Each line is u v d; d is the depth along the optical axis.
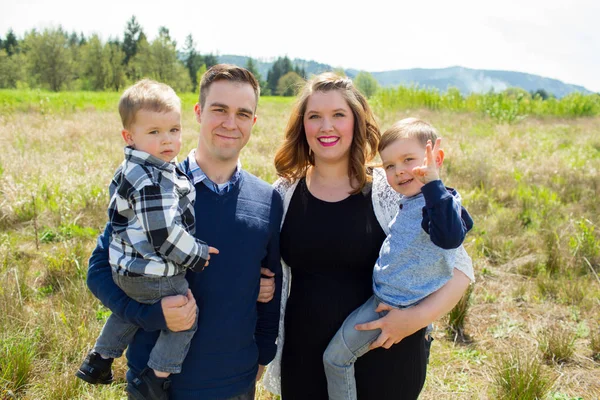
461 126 16.89
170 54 59.25
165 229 1.71
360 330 2.03
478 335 4.04
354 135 2.23
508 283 4.96
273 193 2.17
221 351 1.90
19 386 3.01
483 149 10.96
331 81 2.22
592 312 4.38
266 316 2.17
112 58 63.34
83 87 59.66
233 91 1.94
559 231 6.07
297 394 2.28
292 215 2.26
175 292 1.80
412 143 2.00
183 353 1.83
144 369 1.85
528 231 6.37
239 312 1.94
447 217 1.78
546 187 8.21
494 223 6.39
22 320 3.59
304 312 2.22
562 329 4.04
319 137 2.19
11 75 54.72
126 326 2.02
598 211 7.07
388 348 2.11
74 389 3.02
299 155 2.35
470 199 7.33
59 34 56.88
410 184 2.03
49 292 4.34
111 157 8.97
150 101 1.78
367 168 2.37
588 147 13.05
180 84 58.25
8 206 5.95
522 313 4.39
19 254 5.02
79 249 4.96
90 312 3.84
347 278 2.19
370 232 2.17
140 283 1.79
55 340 3.42
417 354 2.16
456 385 3.37
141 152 1.79
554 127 18.30
